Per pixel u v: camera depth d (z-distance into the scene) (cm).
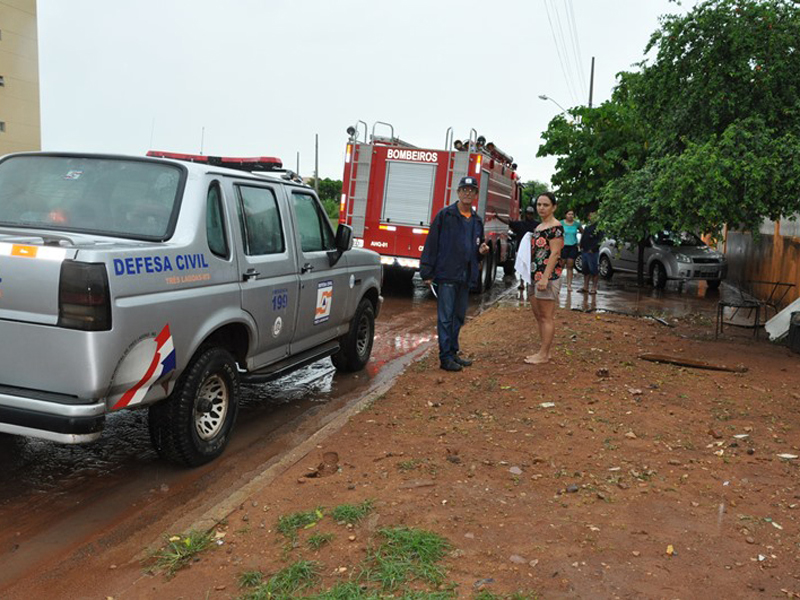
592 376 713
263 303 538
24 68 4725
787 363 823
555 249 746
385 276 1736
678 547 351
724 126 927
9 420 383
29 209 473
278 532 364
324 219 680
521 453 486
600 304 1433
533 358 781
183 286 442
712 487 430
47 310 373
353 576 317
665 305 1470
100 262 374
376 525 367
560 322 1070
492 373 738
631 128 2012
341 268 698
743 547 353
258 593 304
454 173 1381
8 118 4656
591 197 2052
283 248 582
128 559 361
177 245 442
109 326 378
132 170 483
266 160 675
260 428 589
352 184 1425
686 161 809
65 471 479
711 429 541
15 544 379
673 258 1802
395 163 1406
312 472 453
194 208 467
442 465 462
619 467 460
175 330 432
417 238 1401
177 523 395
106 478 470
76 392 380
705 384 691
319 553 339
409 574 316
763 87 888
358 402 637
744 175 792
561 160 2148
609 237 952
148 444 534
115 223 460
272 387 720
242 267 511
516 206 2062
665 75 955
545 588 308
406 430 540
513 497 409
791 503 409
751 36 879
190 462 476
